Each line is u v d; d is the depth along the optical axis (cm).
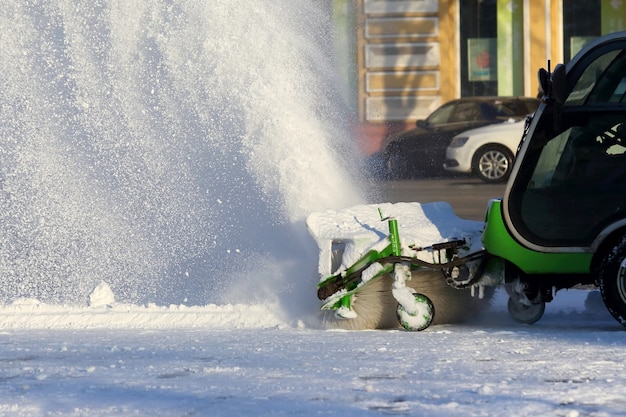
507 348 2042
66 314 2598
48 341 2222
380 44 8725
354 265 2370
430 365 1861
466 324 2491
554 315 2608
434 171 7456
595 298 2631
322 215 2492
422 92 8769
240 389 1670
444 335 2256
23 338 2277
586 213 2350
